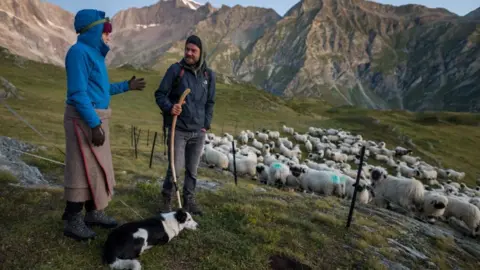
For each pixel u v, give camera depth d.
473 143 65.81
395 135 59.47
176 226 4.69
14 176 6.52
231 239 5.10
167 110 5.14
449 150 58.25
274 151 37.00
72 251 4.12
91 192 4.14
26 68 85.94
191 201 5.89
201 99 5.46
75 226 4.31
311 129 52.44
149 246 4.35
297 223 6.39
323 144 41.19
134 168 10.89
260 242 5.23
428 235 8.48
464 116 94.69
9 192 5.52
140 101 65.50
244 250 4.85
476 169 49.19
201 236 5.02
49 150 11.79
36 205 5.24
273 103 83.31
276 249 5.11
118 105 58.69
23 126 23.94
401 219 9.60
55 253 4.02
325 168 22.66
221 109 70.75
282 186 15.46
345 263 5.38
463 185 34.25
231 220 5.84
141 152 17.09
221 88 96.25
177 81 5.23
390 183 14.60
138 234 4.16
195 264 4.37
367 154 39.84
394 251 6.47
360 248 6.05
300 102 139.38
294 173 15.55
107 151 4.32
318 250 5.55
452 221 13.10
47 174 8.01
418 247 7.24
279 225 6.13
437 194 13.38
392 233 7.52
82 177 4.07
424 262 6.48
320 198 10.24
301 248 5.44
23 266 3.71
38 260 3.85
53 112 38.91
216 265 4.38
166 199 5.56
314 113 94.50
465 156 55.62
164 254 4.43
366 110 105.25
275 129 54.50
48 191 5.95
